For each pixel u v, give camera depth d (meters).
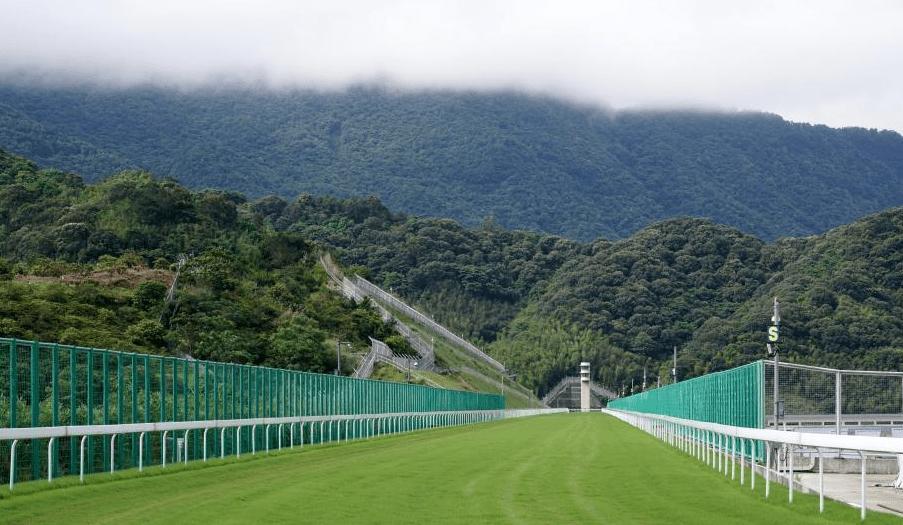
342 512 22.78
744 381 38.38
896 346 168.88
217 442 41.62
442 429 86.81
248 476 32.62
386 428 75.25
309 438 55.16
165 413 36.75
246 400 45.00
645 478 31.92
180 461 36.66
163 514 22.22
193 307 110.00
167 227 151.00
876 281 199.38
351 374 124.00
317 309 146.00
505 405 171.12
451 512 22.91
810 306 185.62
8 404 27.83
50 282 110.56
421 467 36.34
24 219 149.88
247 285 132.25
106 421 32.50
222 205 164.00
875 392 39.12
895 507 25.23
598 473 33.88
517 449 49.00
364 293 181.38
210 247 139.62
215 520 21.27
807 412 38.72
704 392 46.00
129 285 114.50
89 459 31.16
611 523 21.06
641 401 91.88
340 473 33.53
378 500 25.17
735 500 25.42
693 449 43.78
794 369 38.88
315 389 56.31
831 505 23.55
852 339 169.00
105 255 134.38
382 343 150.38
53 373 29.81
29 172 168.62
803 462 38.78
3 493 25.30
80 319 93.94
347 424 62.44
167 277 120.62
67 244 138.88
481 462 39.12
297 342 111.44
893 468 38.56
